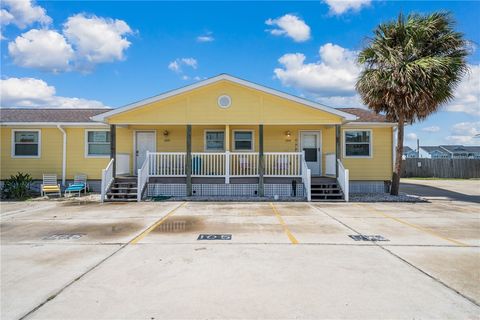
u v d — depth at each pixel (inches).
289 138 589.9
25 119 587.5
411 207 420.2
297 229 284.4
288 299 141.2
